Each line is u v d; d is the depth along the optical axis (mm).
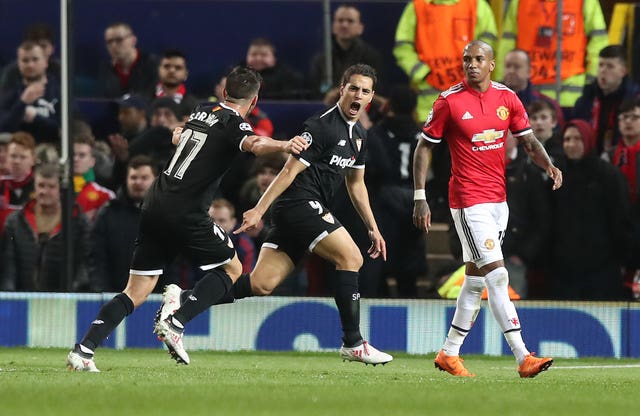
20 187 39688
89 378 21844
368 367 30797
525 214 39688
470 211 25891
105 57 41875
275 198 26688
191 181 23938
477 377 26188
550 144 39656
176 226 24109
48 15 41062
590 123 41125
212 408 15852
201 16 42156
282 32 42094
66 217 38938
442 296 39469
